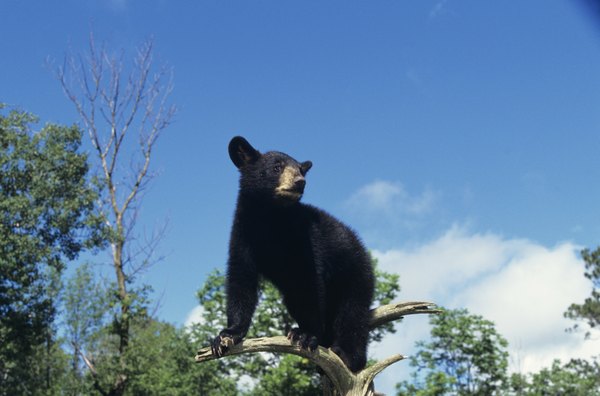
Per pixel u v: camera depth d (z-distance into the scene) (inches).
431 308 344.8
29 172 1144.2
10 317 1114.1
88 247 1183.6
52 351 1413.6
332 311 359.6
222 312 1052.5
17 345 1162.6
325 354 309.6
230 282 345.1
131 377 1219.9
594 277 1761.8
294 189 344.5
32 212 1099.3
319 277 341.7
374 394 326.0
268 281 369.1
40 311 1158.3
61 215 1124.5
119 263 1342.3
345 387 316.2
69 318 1413.6
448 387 968.3
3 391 1278.3
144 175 1434.5
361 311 345.1
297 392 948.0
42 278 1146.0
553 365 1235.2
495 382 1093.8
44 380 1393.9
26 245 1076.5
